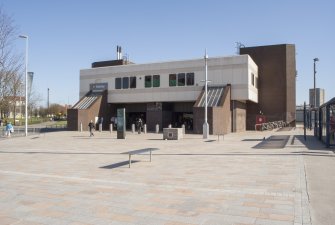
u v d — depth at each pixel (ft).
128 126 158.71
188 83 134.82
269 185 29.73
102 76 153.79
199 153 55.62
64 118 324.39
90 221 20.63
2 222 20.62
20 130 145.07
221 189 28.48
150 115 142.92
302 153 51.98
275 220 20.24
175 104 147.33
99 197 26.35
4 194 27.68
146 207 23.41
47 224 20.20
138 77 145.38
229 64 128.57
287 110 156.25
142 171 38.24
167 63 139.13
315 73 128.98
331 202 24.06
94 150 63.62
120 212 22.35
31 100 251.39
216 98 121.49
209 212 22.02
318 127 82.02
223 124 117.50
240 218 20.70
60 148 68.54
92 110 143.74
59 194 27.50
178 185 30.35
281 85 156.46
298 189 27.99
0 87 77.71
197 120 114.21
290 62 158.30
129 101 146.92
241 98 126.72
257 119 153.48
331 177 32.96
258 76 159.02
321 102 124.77
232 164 42.52
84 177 34.88
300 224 19.49
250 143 74.49
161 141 83.76
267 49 159.22
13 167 42.63
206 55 95.91
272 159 46.26
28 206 24.08
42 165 44.19
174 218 20.90
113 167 41.55
